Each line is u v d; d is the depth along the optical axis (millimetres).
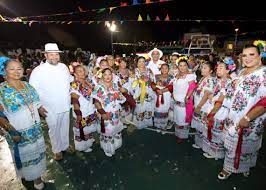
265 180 3281
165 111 4762
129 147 4266
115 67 5418
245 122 2736
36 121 2971
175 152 4062
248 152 3002
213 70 3777
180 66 4070
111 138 3846
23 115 2805
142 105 4785
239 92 2871
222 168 3568
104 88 3670
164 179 3330
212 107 3520
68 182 3303
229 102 3107
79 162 3809
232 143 3004
